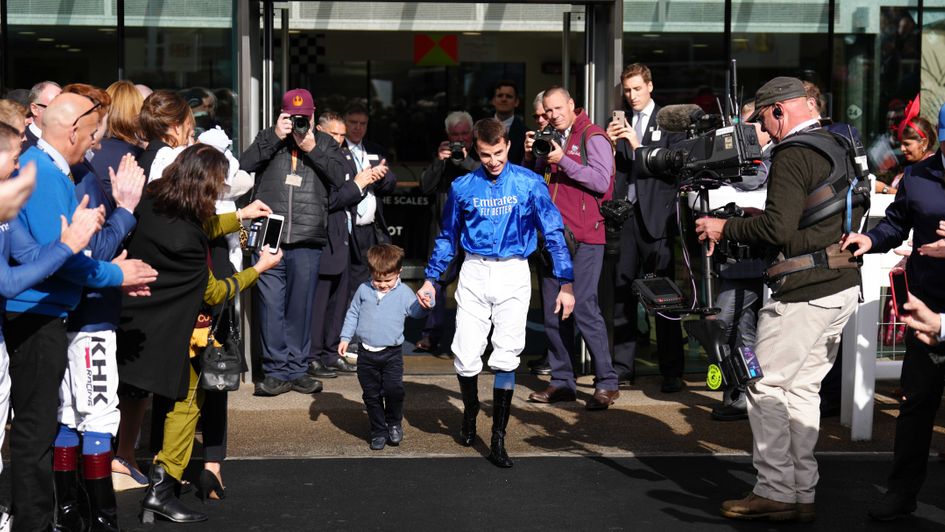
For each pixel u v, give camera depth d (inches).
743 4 307.3
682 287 290.5
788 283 187.5
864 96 319.0
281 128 274.8
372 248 233.9
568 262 234.4
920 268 189.9
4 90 303.3
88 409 175.8
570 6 316.8
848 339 251.8
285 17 323.3
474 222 229.1
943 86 323.0
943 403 281.9
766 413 189.6
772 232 182.4
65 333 168.6
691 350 306.0
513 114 329.7
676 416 262.8
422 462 224.8
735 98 206.4
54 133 169.2
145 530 184.7
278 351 280.8
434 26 502.0
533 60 570.3
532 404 273.3
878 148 321.4
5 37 302.2
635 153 206.7
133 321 179.9
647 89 281.1
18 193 141.5
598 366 268.8
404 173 575.2
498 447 222.8
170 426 189.3
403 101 577.0
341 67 568.7
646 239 283.6
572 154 268.2
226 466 220.7
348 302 319.0
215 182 181.5
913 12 318.0
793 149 184.9
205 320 190.4
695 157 198.1
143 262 176.7
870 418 240.8
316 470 218.7
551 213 233.6
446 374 306.8
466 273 231.6
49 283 164.9
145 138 206.7
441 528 186.2
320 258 297.3
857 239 183.6
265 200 279.0
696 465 223.6
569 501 201.0
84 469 177.2
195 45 289.7
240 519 190.4
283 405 270.5
